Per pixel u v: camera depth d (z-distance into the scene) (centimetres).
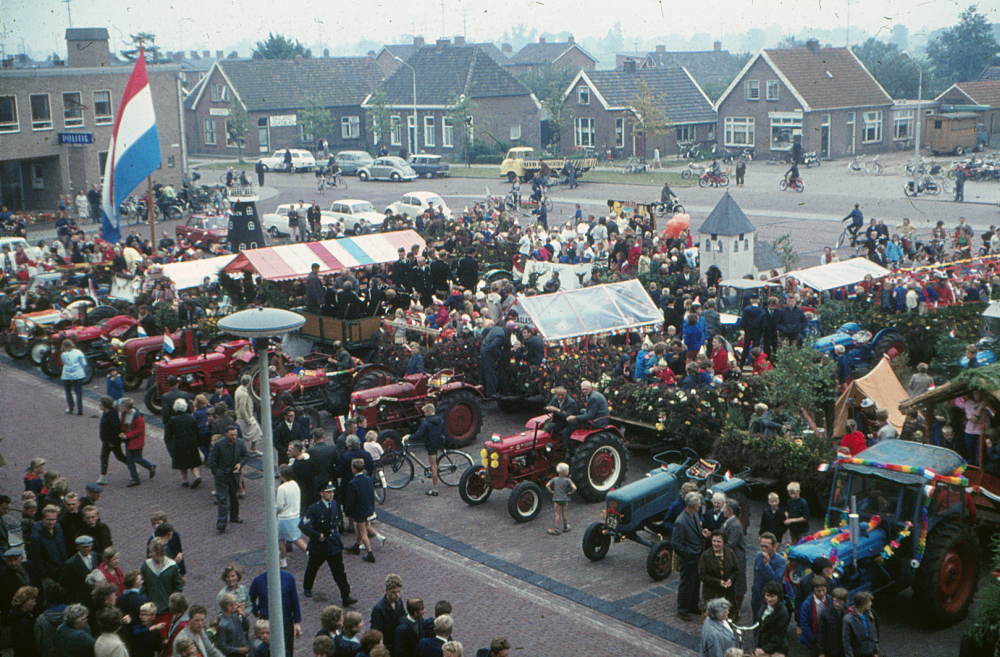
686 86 8300
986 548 1436
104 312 2805
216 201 5797
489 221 4372
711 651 1078
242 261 2772
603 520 1530
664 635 1256
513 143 8419
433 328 2442
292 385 2078
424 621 1089
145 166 3512
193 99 9325
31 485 1536
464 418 2031
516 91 8381
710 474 1527
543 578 1434
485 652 1041
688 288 2830
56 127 5606
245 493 1805
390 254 2859
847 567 1197
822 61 7212
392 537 1602
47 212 5616
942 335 2377
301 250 2783
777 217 4888
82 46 6228
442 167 7119
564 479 1588
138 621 1130
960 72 9512
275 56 10794
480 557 1512
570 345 2208
